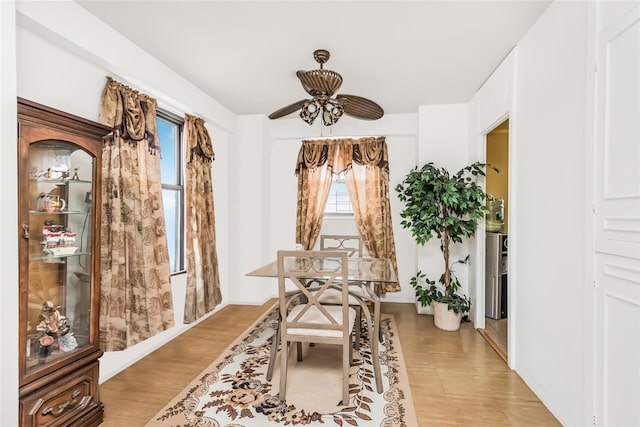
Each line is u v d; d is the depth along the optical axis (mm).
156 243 2637
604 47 1402
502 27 2109
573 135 1642
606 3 1392
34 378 1472
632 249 1255
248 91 3279
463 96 3363
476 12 1947
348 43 2320
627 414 1280
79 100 2080
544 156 1931
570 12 1667
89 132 1773
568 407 1682
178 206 3340
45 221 1651
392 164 4227
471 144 3404
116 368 2326
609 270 1374
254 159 4051
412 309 3928
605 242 1396
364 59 2564
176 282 3084
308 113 2359
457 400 1984
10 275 1345
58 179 1691
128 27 2135
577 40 1612
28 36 1771
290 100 3547
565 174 1711
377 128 4070
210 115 3428
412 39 2262
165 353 2666
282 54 2494
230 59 2582
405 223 3299
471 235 3105
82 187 1796
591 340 1479
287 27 2117
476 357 2594
